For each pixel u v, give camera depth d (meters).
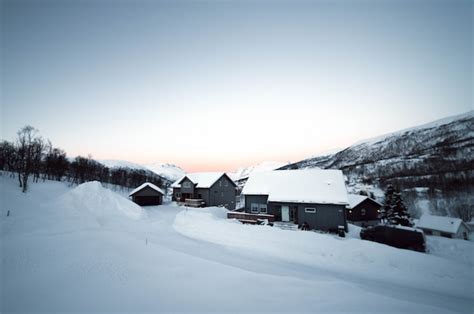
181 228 18.58
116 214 21.23
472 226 35.72
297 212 21.09
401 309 6.18
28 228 14.43
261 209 23.75
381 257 12.23
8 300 5.91
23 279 7.24
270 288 7.22
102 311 5.43
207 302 6.05
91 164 63.34
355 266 11.54
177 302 6.00
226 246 13.73
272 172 25.72
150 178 83.31
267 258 11.84
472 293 9.11
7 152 40.31
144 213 23.11
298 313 5.59
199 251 11.97
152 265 8.86
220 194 38.69
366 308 6.08
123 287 6.85
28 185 32.12
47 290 6.54
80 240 12.10
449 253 15.68
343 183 21.56
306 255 12.74
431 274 10.72
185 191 38.72
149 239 13.86
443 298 8.39
